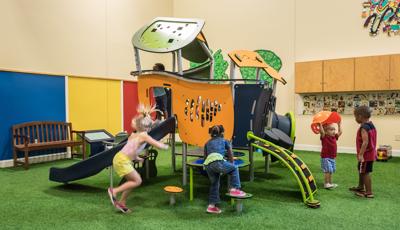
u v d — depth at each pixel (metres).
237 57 4.27
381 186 4.36
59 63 6.96
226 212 3.34
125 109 8.38
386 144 7.15
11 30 6.09
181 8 9.90
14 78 6.00
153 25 4.79
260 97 4.35
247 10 8.80
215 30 9.28
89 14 7.64
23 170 5.48
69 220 3.10
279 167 5.80
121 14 8.46
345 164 5.95
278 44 8.39
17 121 6.03
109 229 2.88
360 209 3.41
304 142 8.08
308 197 3.69
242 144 4.50
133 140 3.38
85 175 3.98
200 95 4.23
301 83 7.78
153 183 4.60
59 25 6.96
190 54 5.36
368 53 7.31
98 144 6.83
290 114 6.18
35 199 3.79
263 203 3.64
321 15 7.83
